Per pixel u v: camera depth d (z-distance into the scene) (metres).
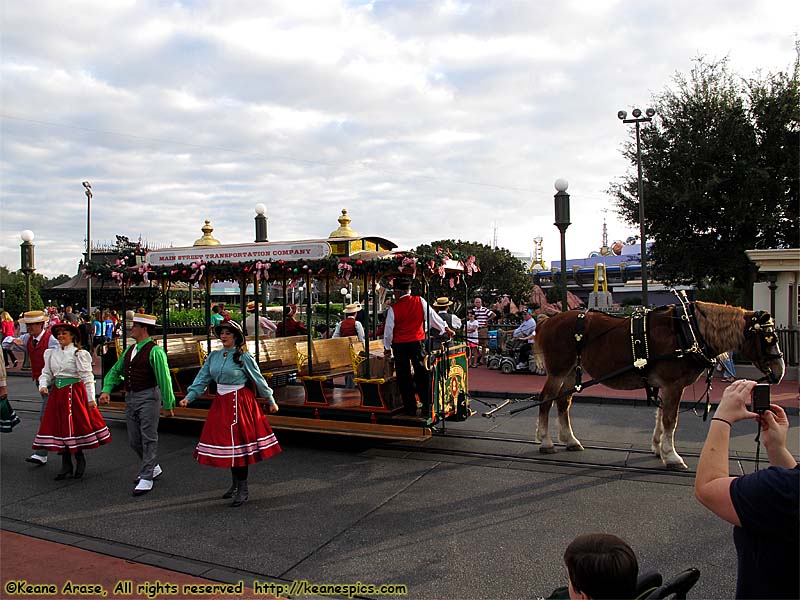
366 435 7.86
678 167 20.03
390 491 6.43
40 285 50.31
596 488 6.36
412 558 4.77
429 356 7.75
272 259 8.82
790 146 18.86
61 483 6.94
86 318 20.19
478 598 4.14
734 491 2.06
